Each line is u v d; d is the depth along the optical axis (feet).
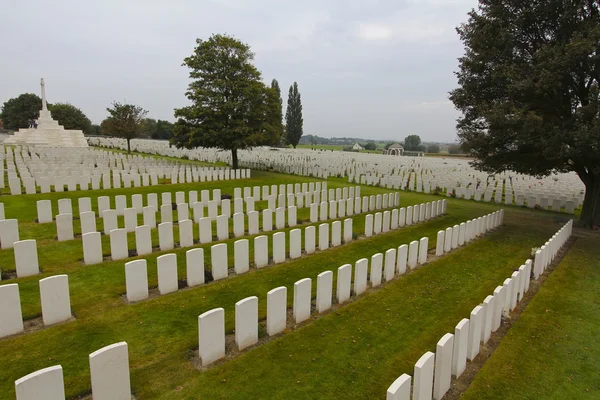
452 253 37.58
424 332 21.99
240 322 18.60
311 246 35.22
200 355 17.39
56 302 20.42
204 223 35.58
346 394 16.12
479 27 46.09
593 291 29.09
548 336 21.97
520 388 17.11
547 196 67.21
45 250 31.63
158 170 73.67
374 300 25.89
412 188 81.92
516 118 39.34
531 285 29.81
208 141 86.38
